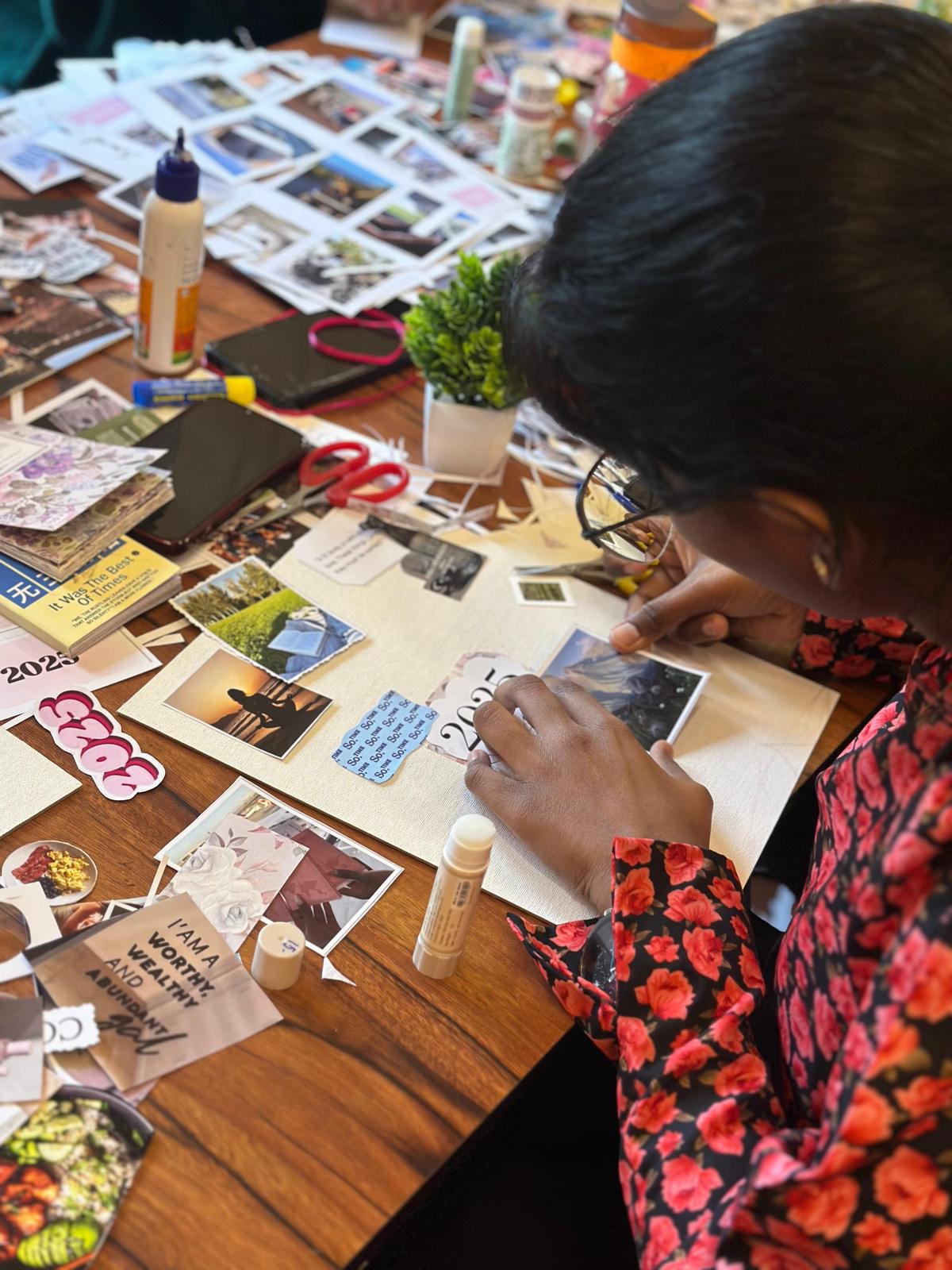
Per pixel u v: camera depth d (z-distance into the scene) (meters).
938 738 0.66
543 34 2.25
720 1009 0.75
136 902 0.77
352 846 0.84
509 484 1.26
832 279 0.50
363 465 1.20
